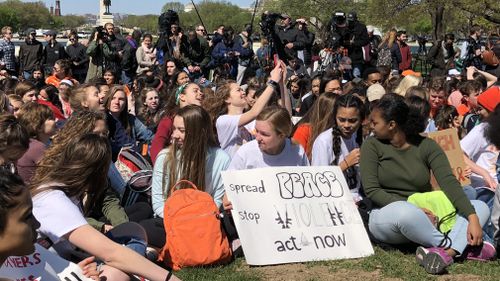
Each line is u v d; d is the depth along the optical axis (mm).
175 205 5238
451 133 6250
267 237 5387
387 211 5406
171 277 4027
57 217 4012
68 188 4160
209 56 16219
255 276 5062
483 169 6211
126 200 5902
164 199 5582
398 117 5453
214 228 5215
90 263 3930
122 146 7160
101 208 5375
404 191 5602
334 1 38156
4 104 6656
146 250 4953
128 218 5469
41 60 18109
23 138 4773
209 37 18297
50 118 6023
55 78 13547
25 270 3570
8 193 2826
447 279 5023
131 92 11875
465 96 8070
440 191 5492
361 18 36125
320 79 9336
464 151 6352
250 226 5371
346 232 5605
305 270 5230
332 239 5543
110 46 15719
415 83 8930
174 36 15578
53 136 5723
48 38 18094
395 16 31031
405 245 5641
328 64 14219
